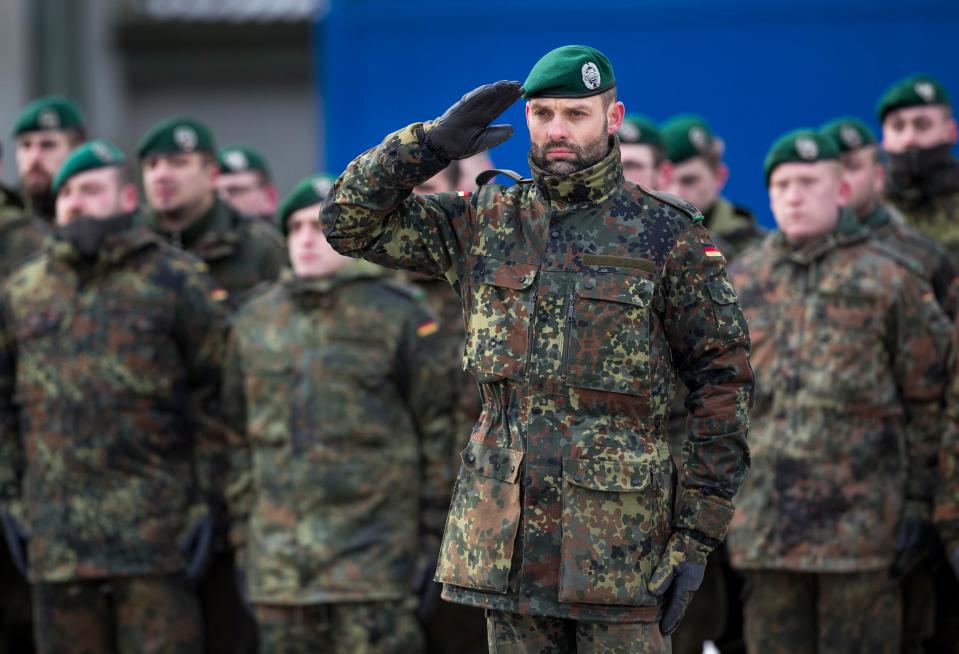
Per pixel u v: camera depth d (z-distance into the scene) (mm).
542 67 9883
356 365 15570
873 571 14711
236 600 17203
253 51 41125
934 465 14742
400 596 15477
